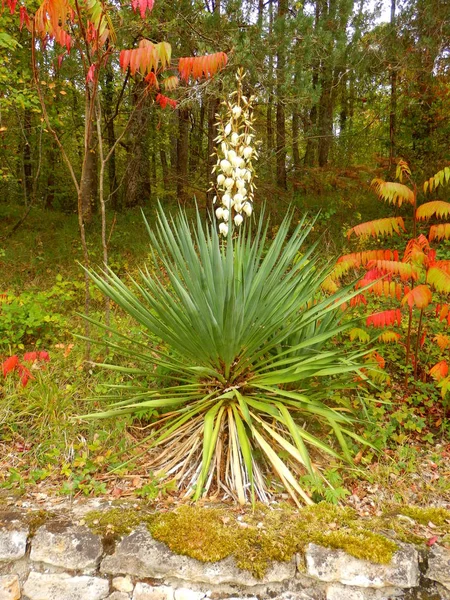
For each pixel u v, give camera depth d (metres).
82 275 5.68
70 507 2.37
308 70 5.49
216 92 5.25
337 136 7.90
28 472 2.66
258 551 2.08
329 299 2.87
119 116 9.34
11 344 3.88
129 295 3.00
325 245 6.31
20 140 8.41
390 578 2.01
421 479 2.63
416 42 6.18
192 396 2.78
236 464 2.47
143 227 7.51
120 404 2.67
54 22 2.47
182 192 8.20
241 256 3.00
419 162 7.15
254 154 2.90
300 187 7.43
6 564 2.16
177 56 5.79
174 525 2.17
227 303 2.35
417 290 2.88
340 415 2.53
